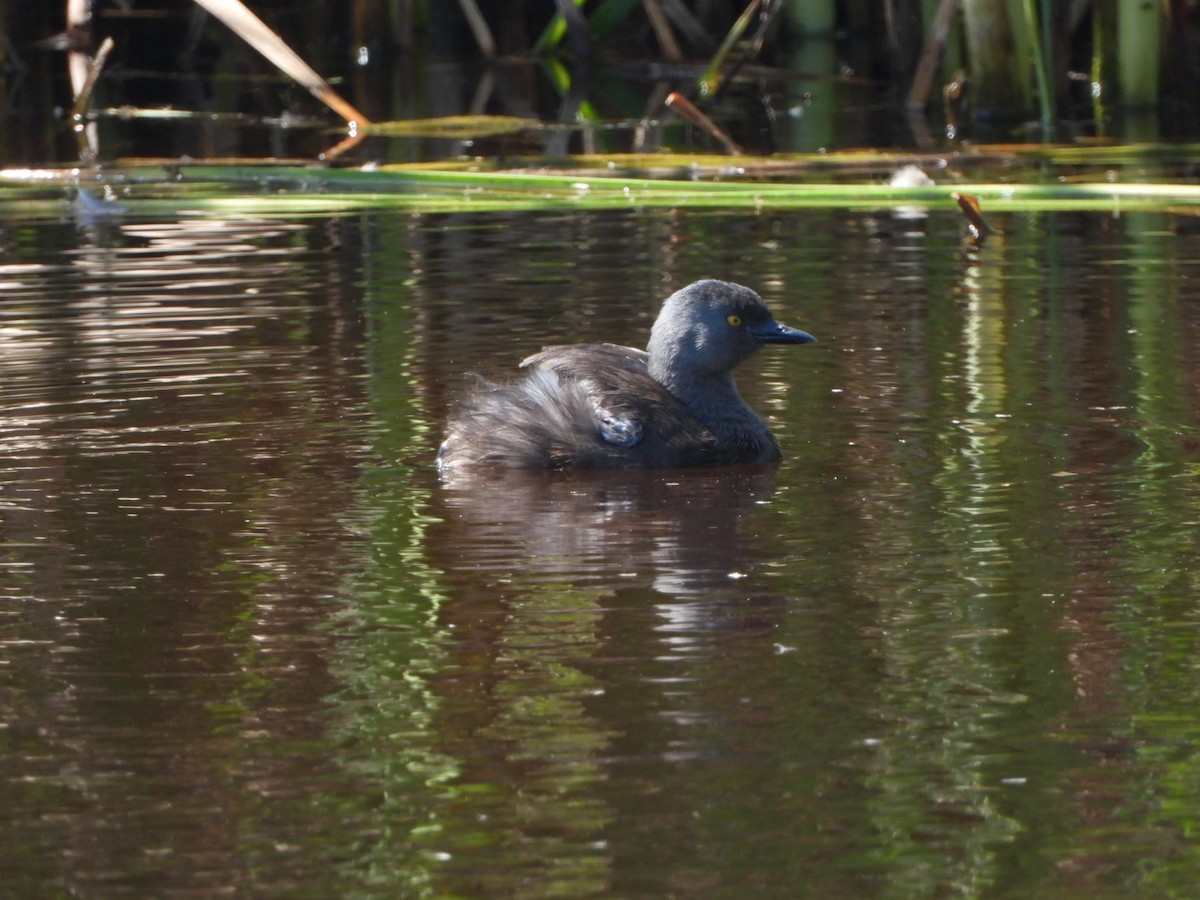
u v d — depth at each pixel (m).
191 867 6.59
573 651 8.42
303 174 21.30
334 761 7.34
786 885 6.46
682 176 22.16
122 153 24.72
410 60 32.19
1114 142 24.34
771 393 13.31
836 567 9.55
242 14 25.02
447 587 9.30
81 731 7.62
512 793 7.08
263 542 10.05
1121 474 11.10
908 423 12.44
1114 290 16.27
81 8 31.38
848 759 7.33
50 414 12.66
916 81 27.45
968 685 8.00
